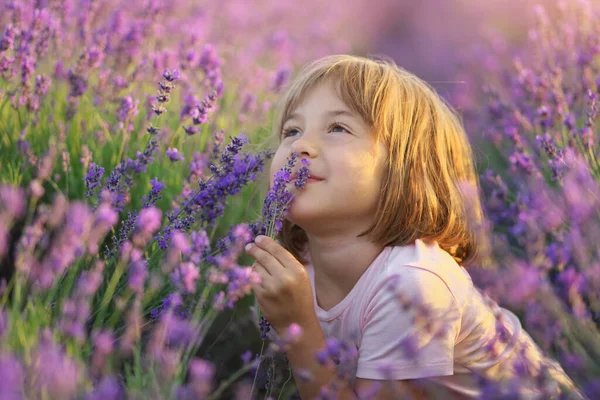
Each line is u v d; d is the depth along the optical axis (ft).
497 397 7.11
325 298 9.28
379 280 8.25
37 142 10.86
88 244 7.11
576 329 7.85
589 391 7.27
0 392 4.15
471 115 15.96
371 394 7.37
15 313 5.94
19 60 11.28
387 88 9.03
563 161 10.07
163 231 8.74
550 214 9.02
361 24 34.42
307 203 8.25
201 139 12.12
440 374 7.82
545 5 23.09
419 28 33.42
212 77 12.81
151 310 8.37
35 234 6.38
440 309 7.99
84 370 5.65
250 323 10.23
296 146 8.32
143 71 13.01
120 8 14.62
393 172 8.75
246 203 11.75
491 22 28.35
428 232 9.15
